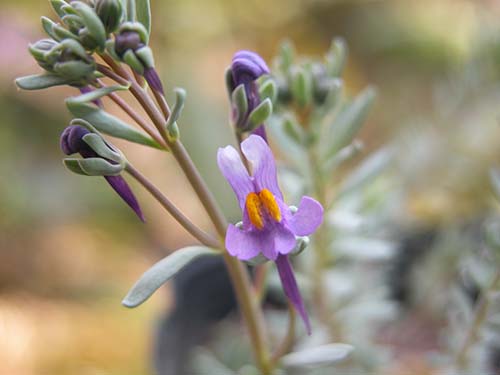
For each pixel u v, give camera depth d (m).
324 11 0.29
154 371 0.16
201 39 0.28
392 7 0.29
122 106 0.11
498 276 0.13
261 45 0.29
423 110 0.24
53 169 0.26
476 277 0.14
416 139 0.19
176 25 0.28
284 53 0.14
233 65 0.11
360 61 0.29
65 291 0.23
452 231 0.18
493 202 0.17
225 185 0.24
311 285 0.15
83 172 0.10
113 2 0.10
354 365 0.15
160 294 0.22
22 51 0.27
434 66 0.27
